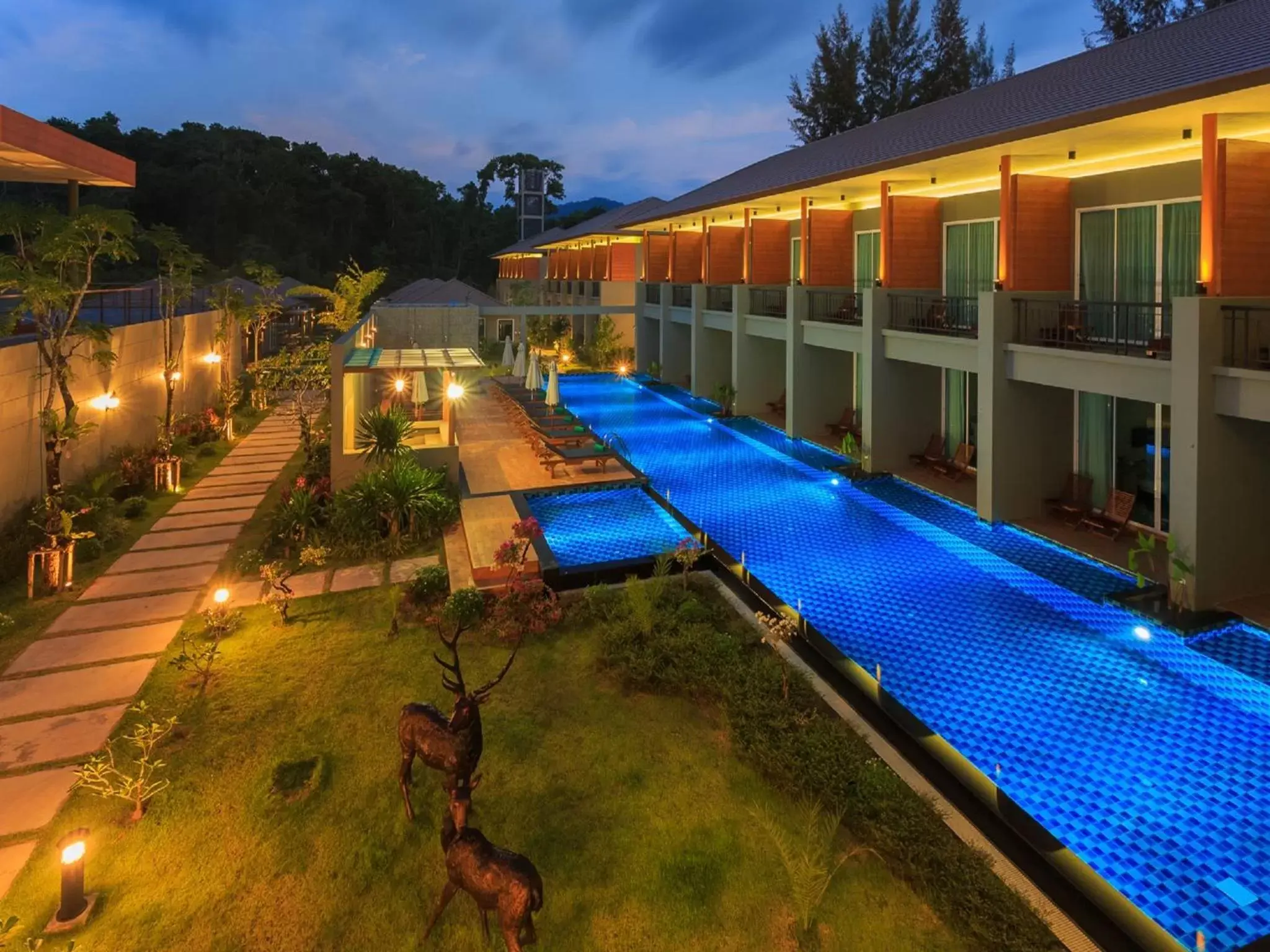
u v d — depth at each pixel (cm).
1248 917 528
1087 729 741
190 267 1764
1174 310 900
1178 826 613
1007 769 686
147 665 911
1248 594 916
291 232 6812
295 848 625
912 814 616
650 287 3102
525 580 1077
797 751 702
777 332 2028
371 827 649
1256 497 906
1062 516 1253
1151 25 3256
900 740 736
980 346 1255
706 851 614
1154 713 766
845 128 4359
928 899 557
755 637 964
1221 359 879
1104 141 1016
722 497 1541
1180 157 1088
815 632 936
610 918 556
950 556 1205
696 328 2497
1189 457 888
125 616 1038
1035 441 1259
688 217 2294
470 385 2848
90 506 1300
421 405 1900
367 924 555
